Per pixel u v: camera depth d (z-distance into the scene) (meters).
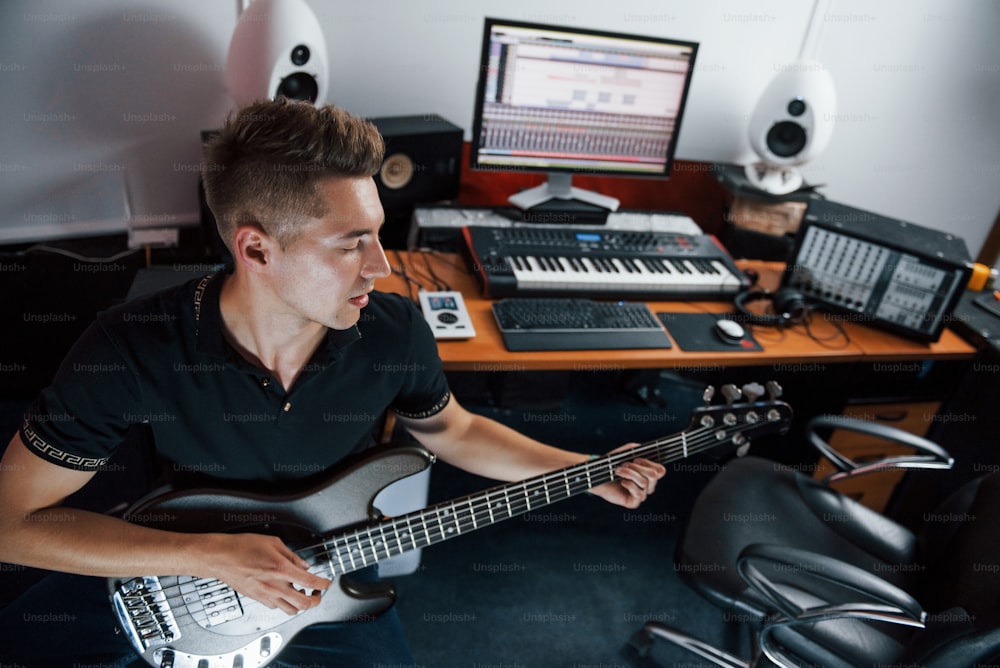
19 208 2.28
